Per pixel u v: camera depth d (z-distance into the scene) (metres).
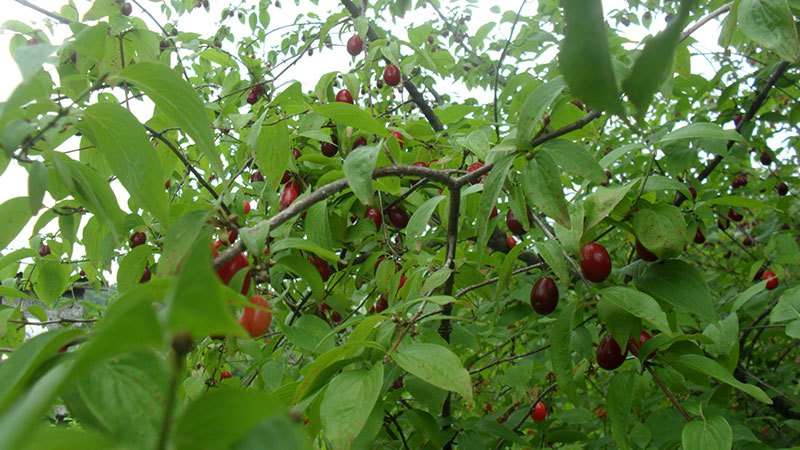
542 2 0.72
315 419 0.23
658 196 0.57
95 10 0.40
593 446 0.50
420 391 0.32
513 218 0.42
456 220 0.34
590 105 0.08
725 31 0.30
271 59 0.85
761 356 0.67
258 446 0.09
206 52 0.52
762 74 0.54
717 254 0.88
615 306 0.28
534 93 0.26
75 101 0.21
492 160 0.31
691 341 0.29
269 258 0.26
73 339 0.13
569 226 0.27
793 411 0.54
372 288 0.43
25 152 0.22
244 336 0.07
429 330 0.32
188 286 0.07
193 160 0.54
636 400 0.39
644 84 0.07
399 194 0.42
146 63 0.20
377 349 0.25
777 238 0.53
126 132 0.22
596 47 0.07
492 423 0.42
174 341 0.07
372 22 0.65
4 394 0.12
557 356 0.30
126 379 0.12
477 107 0.60
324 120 0.44
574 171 0.27
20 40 0.40
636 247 0.31
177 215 0.33
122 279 0.32
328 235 0.39
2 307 0.43
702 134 0.30
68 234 0.35
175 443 0.08
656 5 0.78
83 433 0.08
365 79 0.60
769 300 0.52
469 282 0.45
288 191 0.42
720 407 0.33
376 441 0.37
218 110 0.50
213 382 0.38
